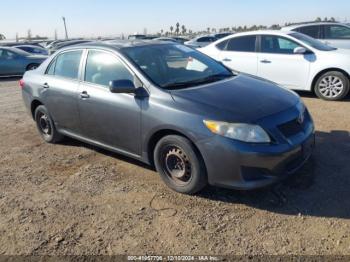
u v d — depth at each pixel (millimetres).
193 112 3572
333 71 7340
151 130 3904
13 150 5598
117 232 3293
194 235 3182
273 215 3410
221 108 3539
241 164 3371
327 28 10773
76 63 4977
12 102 9516
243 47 8414
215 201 3711
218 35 26891
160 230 3283
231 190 3898
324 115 6410
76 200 3910
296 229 3176
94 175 4500
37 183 4391
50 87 5273
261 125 3408
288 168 3582
